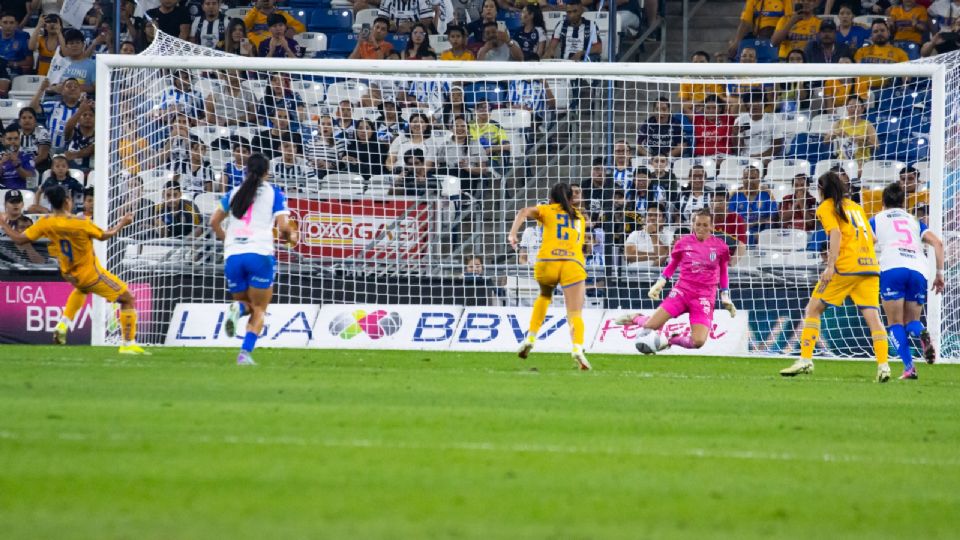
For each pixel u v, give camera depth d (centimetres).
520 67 4038
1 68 6022
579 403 2366
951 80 4306
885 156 5128
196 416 1998
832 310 4319
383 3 6128
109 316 4234
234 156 4847
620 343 4303
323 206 4581
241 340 4306
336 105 5262
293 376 2800
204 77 5188
